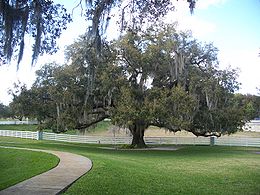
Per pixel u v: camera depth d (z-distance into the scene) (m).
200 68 25.94
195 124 25.67
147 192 8.99
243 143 31.50
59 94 24.44
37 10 8.68
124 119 22.11
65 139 34.12
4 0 8.12
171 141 32.75
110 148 27.22
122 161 15.02
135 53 23.38
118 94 23.44
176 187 9.92
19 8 8.40
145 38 24.06
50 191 8.49
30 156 15.92
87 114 25.77
